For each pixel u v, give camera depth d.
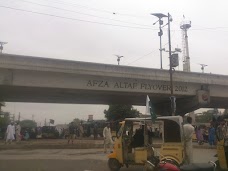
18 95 40.34
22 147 27.30
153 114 13.20
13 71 31.52
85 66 34.38
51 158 19.52
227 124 19.53
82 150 25.41
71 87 34.28
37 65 31.89
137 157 13.55
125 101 48.53
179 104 46.22
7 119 72.94
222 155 12.28
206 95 43.03
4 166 15.97
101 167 15.66
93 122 59.72
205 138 34.53
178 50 40.75
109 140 22.89
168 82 40.38
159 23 37.41
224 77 44.72
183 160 12.60
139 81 38.44
